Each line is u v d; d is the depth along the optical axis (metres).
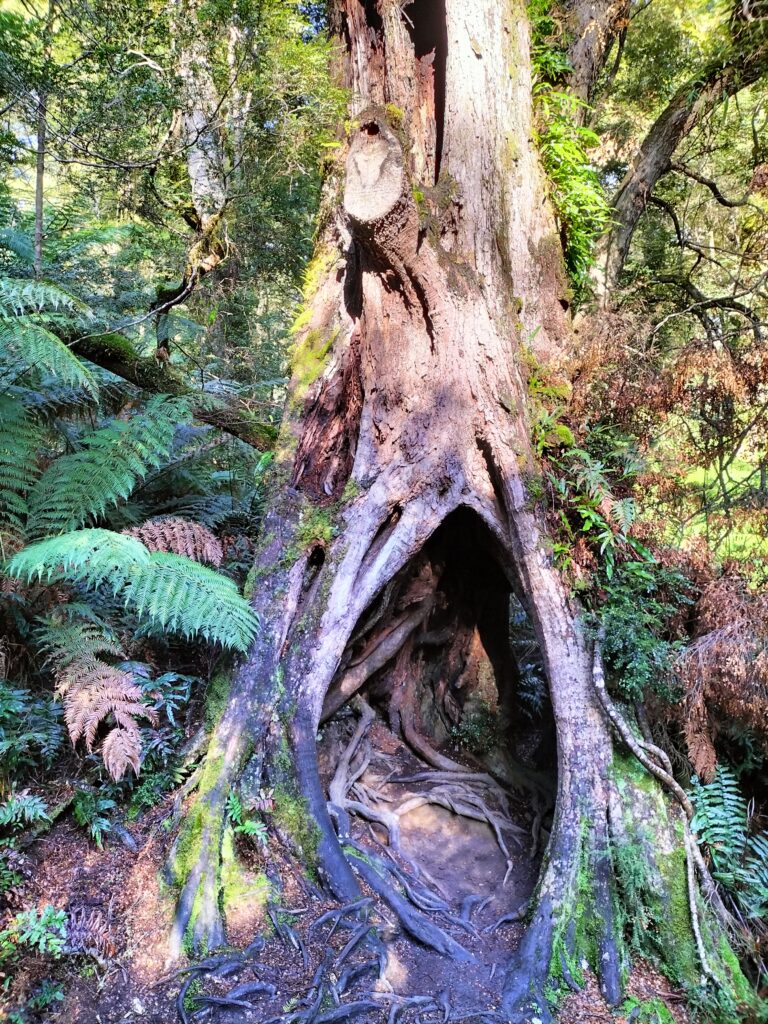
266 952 2.82
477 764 4.65
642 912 3.05
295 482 4.20
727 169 6.78
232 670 3.66
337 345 4.40
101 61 4.46
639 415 3.83
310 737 3.52
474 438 3.94
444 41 4.30
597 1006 2.83
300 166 5.05
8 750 3.15
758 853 3.33
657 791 3.28
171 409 4.53
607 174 7.65
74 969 2.63
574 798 3.29
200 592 3.34
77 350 5.12
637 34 6.86
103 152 4.90
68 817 3.27
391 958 2.92
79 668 3.37
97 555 3.03
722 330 4.97
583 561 3.66
